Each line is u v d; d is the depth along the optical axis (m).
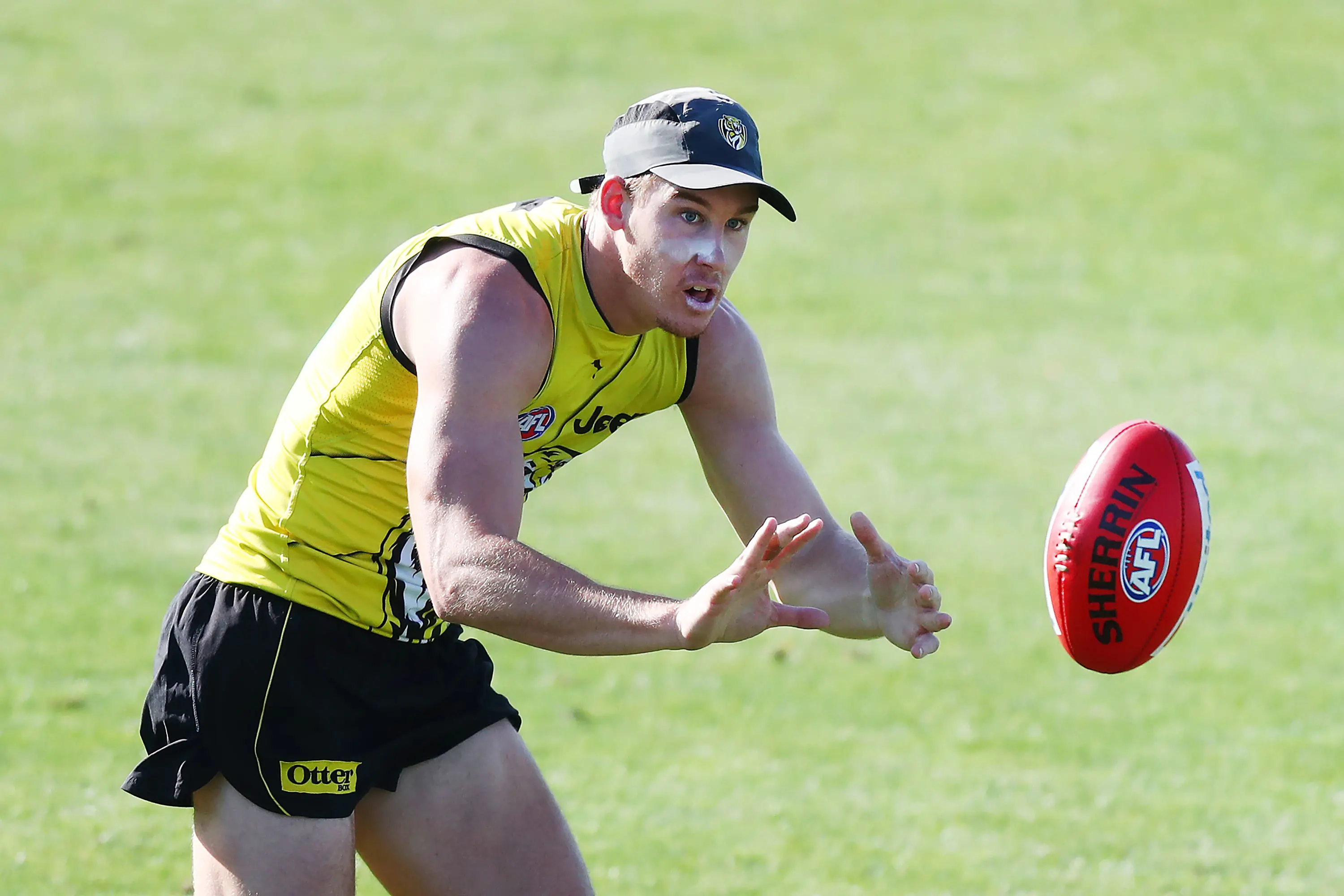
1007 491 35.78
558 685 24.36
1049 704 24.17
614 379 11.30
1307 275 53.53
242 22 76.00
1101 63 71.38
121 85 67.94
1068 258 54.97
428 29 75.38
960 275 53.47
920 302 51.12
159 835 17.86
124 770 19.84
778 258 54.44
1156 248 55.81
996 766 21.62
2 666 23.42
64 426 37.78
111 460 35.47
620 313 10.86
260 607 11.29
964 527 33.28
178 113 65.38
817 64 71.56
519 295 10.44
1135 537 11.79
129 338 45.38
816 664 25.77
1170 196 59.88
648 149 10.28
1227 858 18.48
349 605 11.38
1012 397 43.00
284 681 11.16
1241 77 69.56
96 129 63.31
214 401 40.56
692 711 23.50
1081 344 47.69
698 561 30.81
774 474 12.17
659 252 10.36
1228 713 23.92
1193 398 42.94
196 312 48.03
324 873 11.17
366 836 11.86
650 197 10.34
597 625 9.33
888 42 73.88
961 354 46.66
